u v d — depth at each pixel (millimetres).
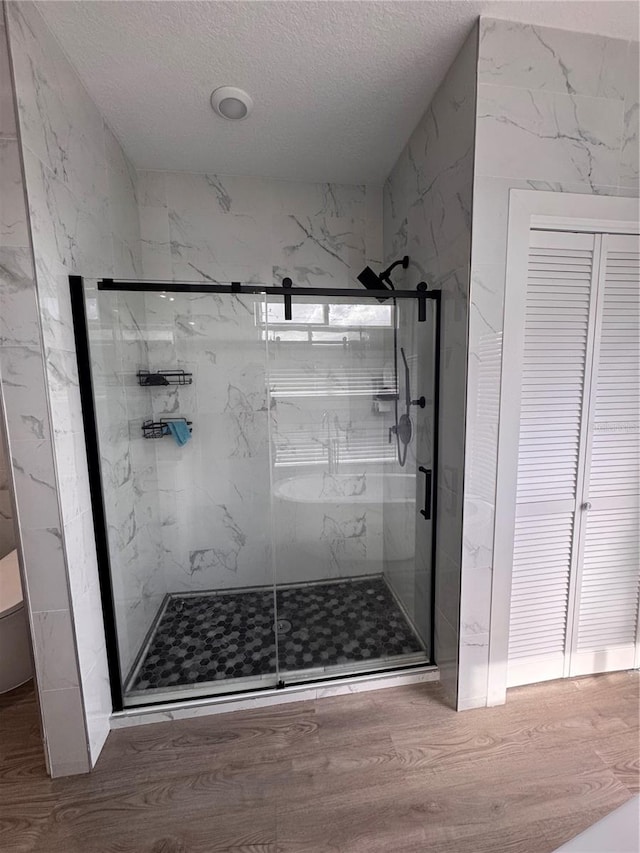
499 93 1269
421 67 1397
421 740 1442
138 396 1958
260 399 2248
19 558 1224
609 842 653
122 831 1160
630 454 1583
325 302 2180
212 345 2170
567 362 1475
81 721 1316
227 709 1582
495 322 1380
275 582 2381
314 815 1193
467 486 1453
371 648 1888
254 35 1238
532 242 1371
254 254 2195
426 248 1682
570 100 1325
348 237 2268
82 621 1339
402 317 1984
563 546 1599
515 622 1616
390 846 1113
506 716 1541
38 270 1133
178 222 2111
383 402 2256
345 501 2400
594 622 1685
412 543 1994
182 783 1295
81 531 1357
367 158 1979
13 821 1193
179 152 1902
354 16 1186
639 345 1516
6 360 1142
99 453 1463
